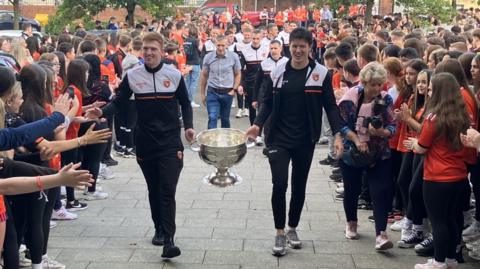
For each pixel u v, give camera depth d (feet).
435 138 16.94
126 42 33.27
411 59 21.15
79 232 21.54
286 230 21.07
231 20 89.10
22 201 16.60
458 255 18.69
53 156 15.46
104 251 19.79
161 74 18.88
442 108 16.71
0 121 13.75
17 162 14.06
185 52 46.44
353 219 20.68
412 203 19.67
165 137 19.06
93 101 23.30
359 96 19.33
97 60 23.84
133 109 32.14
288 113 19.02
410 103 20.34
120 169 30.30
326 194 25.90
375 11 73.67
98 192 25.38
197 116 44.50
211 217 23.03
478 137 15.69
